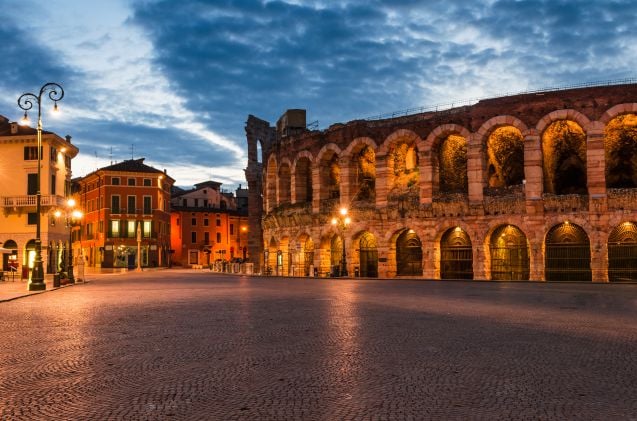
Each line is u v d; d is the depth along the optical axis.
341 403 8.75
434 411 8.31
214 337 15.18
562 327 16.67
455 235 47.78
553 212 43.03
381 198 51.19
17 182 61.97
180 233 109.94
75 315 20.89
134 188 91.94
